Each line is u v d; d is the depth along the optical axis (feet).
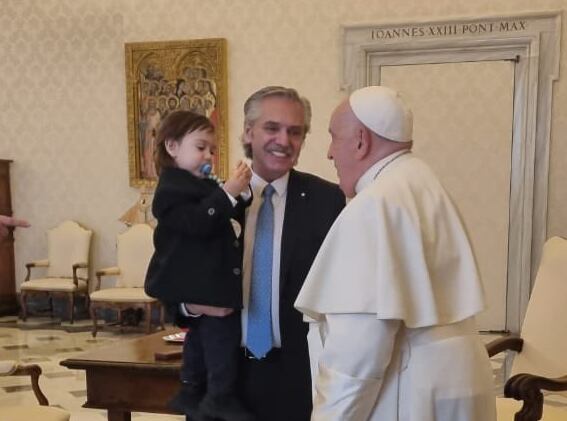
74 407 15.06
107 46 24.64
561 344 9.66
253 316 6.93
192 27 23.73
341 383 5.26
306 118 7.07
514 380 8.15
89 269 25.20
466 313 5.52
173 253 6.64
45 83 25.29
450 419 5.46
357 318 5.30
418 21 21.54
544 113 20.85
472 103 21.62
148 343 10.54
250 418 6.84
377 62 22.33
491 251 21.75
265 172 7.10
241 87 23.41
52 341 21.54
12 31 25.31
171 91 24.04
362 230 5.46
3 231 8.88
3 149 25.77
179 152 6.88
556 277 10.16
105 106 24.88
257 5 23.02
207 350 6.93
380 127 5.80
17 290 26.09
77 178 25.32
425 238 5.52
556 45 20.49
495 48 21.21
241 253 6.80
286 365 6.98
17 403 15.29
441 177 22.12
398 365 5.54
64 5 24.82
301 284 6.97
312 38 22.65
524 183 21.21
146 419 14.21
